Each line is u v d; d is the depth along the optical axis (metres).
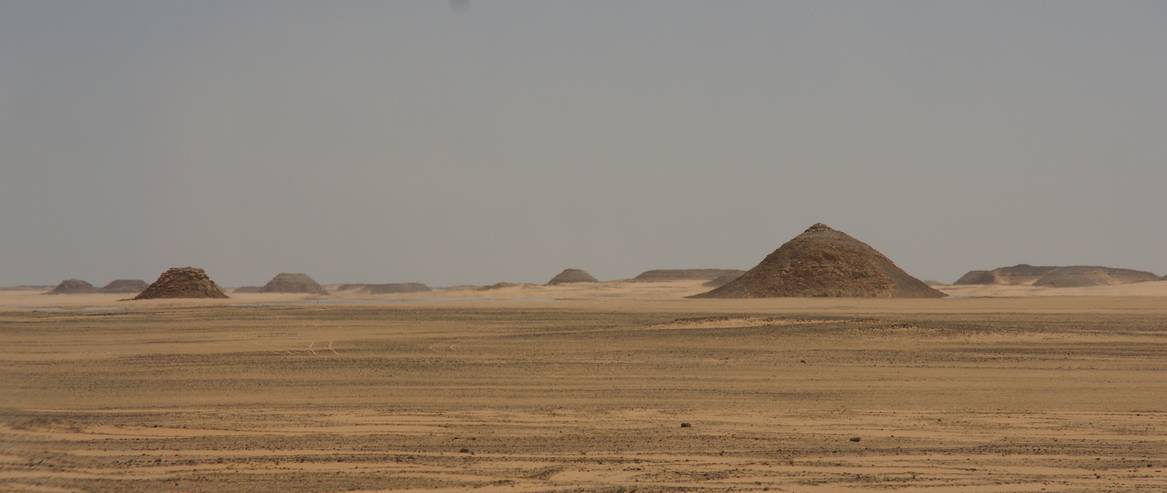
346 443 29.69
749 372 48.16
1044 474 25.70
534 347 60.09
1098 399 39.09
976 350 56.88
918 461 27.22
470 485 24.59
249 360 53.84
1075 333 64.31
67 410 36.94
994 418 34.22
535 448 28.92
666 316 84.75
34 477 25.44
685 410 36.09
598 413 35.38
